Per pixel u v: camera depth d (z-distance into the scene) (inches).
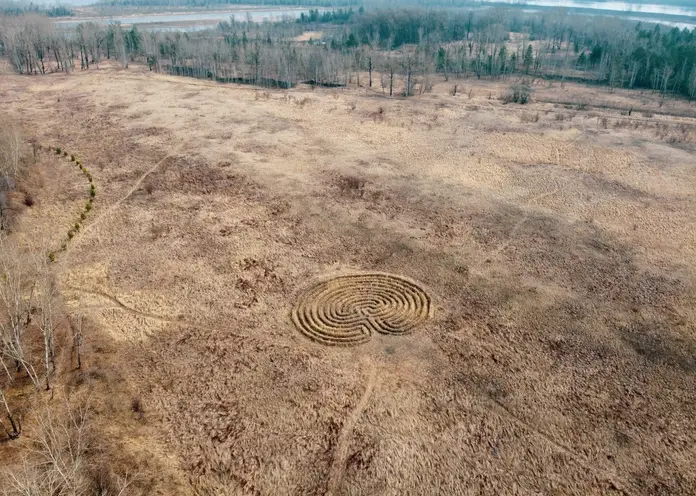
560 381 1148.5
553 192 2058.3
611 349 1240.8
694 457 980.6
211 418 1042.1
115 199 1936.5
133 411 1043.3
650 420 1056.2
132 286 1438.2
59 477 832.3
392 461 966.4
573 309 1374.3
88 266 1517.0
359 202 1940.2
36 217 1782.7
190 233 1707.7
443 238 1706.4
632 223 1817.2
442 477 939.3
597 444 1005.2
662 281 1491.1
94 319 1298.0
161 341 1240.2
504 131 2785.4
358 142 2591.0
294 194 1990.7
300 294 1423.5
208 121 2888.8
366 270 1534.2
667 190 2076.8
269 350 1224.8
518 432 1029.2
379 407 1079.6
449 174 2215.8
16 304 1095.6
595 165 2332.7
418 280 1489.9
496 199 1989.4
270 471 942.4
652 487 926.4
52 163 2246.6
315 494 908.0
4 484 834.8
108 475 890.1
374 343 1253.7
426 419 1054.4
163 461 946.7
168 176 2142.0
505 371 1175.0
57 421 988.6
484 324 1318.9
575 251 1641.2
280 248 1637.6
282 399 1093.1
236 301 1390.3
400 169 2257.6
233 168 2219.5
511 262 1579.7
